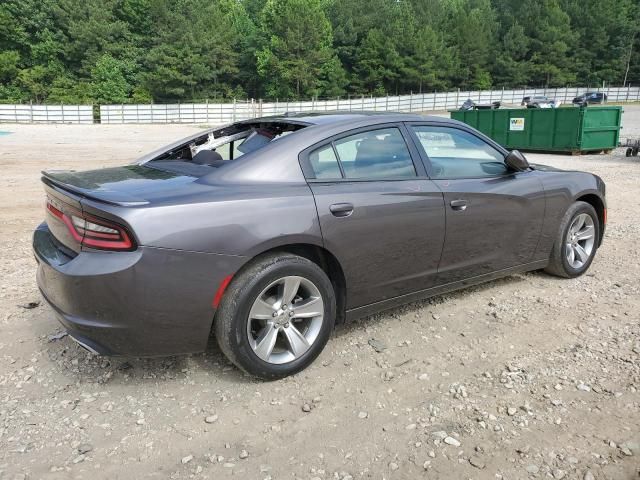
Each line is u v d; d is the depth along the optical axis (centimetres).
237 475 245
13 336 379
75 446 264
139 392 311
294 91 7369
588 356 350
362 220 339
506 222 424
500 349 362
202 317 294
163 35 6688
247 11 9256
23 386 316
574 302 442
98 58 6575
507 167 441
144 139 2706
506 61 8500
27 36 6606
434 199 375
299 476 244
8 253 588
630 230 705
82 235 289
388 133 377
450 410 293
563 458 253
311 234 318
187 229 283
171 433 274
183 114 5356
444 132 409
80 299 281
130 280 274
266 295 320
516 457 254
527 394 307
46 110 5053
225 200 298
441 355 355
